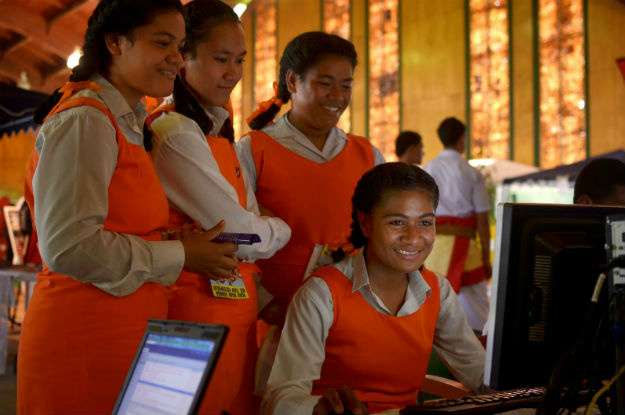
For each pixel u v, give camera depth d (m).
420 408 1.34
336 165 2.16
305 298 1.65
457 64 14.59
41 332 1.48
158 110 1.83
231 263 1.61
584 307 1.36
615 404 1.23
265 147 2.13
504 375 1.35
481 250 4.25
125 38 1.53
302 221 2.11
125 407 1.06
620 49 12.54
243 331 1.83
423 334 1.70
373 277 1.67
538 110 13.53
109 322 1.48
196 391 0.95
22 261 5.54
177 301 1.73
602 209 1.41
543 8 13.54
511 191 8.65
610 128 12.62
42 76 18.44
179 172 1.73
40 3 13.76
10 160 21.73
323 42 2.09
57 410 1.46
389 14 15.66
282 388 1.53
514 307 1.33
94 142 1.44
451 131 4.26
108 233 1.45
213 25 1.81
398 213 1.57
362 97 15.95
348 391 1.29
